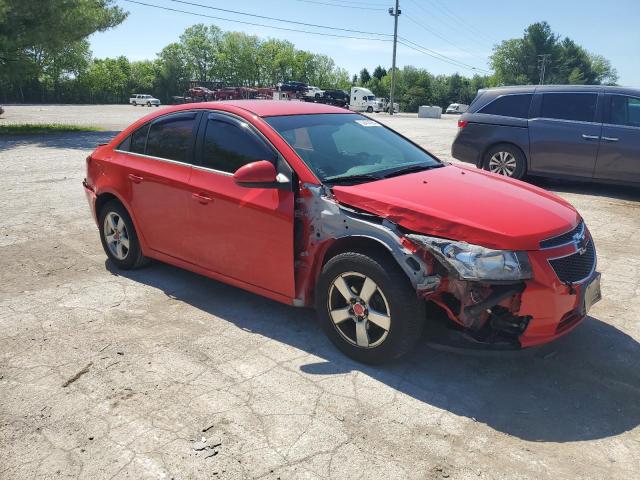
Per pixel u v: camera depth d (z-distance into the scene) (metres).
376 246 3.41
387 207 3.35
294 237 3.67
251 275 4.01
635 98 8.44
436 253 3.12
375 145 4.43
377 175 3.90
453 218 3.20
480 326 3.33
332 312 3.62
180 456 2.70
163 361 3.60
